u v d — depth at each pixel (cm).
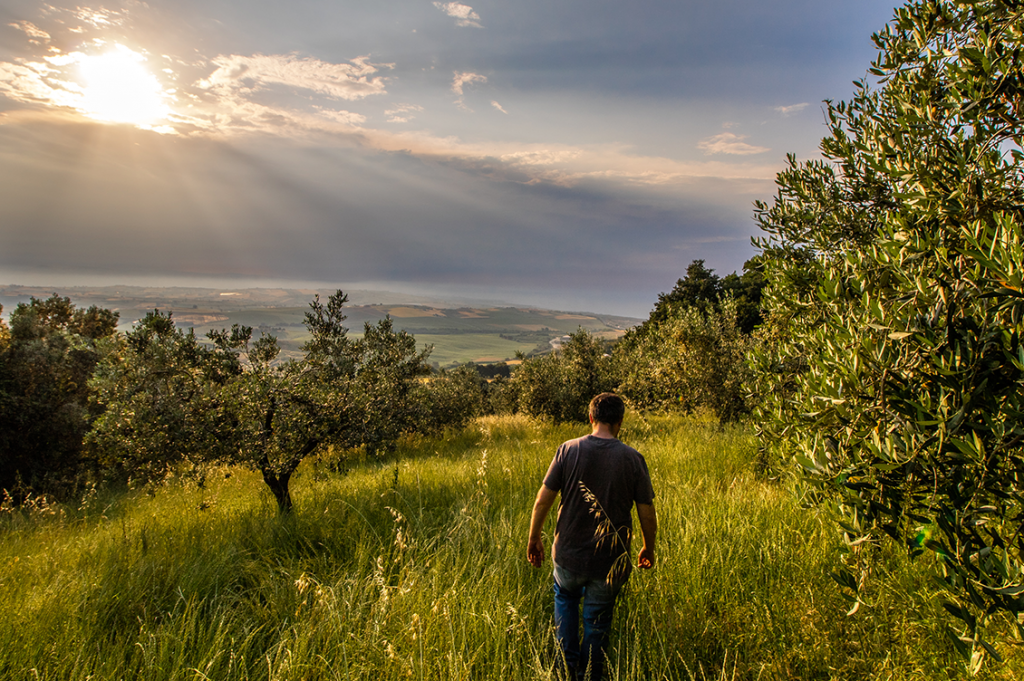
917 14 391
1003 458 205
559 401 1658
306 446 640
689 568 353
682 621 303
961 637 204
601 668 271
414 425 1370
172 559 402
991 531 199
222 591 357
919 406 216
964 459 206
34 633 296
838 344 282
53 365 1216
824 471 260
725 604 322
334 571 372
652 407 1383
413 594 319
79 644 285
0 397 1054
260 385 620
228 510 609
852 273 371
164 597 346
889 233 307
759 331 693
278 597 341
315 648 273
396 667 255
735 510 460
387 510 508
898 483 230
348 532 456
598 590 274
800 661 267
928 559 309
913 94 394
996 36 325
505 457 803
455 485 629
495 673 258
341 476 814
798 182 557
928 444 218
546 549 405
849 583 254
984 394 202
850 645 270
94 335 1941
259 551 420
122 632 307
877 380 246
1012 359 193
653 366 1315
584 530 276
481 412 2305
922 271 266
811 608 296
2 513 756
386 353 1250
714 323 1201
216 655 256
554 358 1797
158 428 582
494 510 517
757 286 2869
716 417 1158
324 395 669
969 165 319
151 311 673
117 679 259
